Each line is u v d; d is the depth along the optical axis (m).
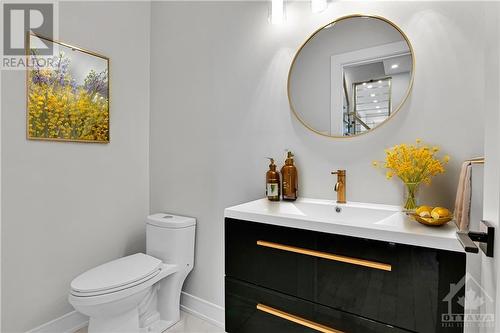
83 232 1.83
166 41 2.13
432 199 1.15
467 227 0.86
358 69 1.33
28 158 1.56
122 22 2.05
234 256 1.21
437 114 1.15
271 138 1.61
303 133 1.50
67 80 1.73
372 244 0.89
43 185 1.63
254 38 1.67
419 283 0.82
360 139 1.33
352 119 1.35
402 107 1.22
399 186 1.24
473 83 1.08
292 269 1.05
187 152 2.00
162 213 2.14
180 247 1.81
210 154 1.87
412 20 1.20
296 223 1.04
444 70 1.13
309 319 1.01
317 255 0.99
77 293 1.33
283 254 1.07
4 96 1.47
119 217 2.05
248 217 1.17
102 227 1.94
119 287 1.40
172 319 1.81
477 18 1.07
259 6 1.65
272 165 1.49
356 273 0.92
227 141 1.79
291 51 1.53
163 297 1.83
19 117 1.52
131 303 1.48
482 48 1.06
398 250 0.85
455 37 1.11
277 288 1.09
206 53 1.89
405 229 0.87
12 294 1.50
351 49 1.34
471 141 1.08
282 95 1.56
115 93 2.01
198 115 1.93
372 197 1.31
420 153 1.09
